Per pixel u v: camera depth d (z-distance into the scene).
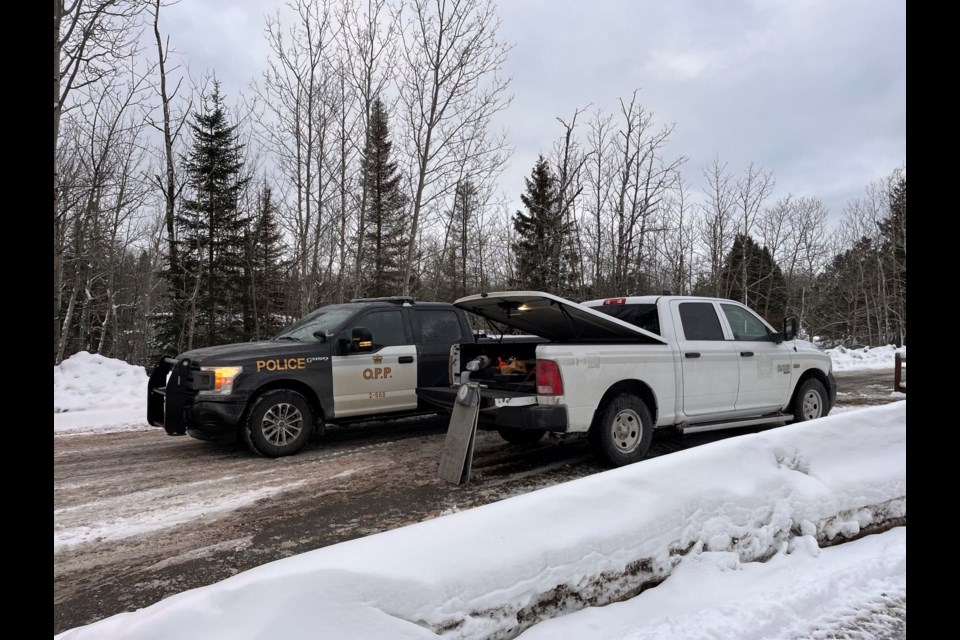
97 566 3.56
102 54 10.21
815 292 37.94
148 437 7.63
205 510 4.56
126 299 31.05
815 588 2.93
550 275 19.70
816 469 3.68
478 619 2.28
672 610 2.67
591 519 2.78
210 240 26.20
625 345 5.72
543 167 26.11
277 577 2.05
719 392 6.32
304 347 6.54
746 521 3.20
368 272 22.80
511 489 5.06
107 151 15.70
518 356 6.46
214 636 1.87
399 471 5.66
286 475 5.54
